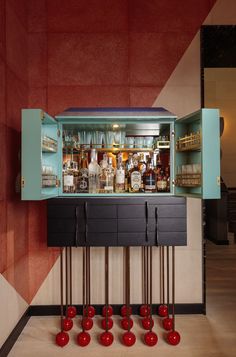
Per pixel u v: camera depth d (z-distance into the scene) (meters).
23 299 2.43
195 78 2.65
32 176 1.87
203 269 2.62
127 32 2.64
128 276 2.18
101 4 2.64
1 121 2.00
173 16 2.65
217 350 2.04
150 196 2.21
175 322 2.44
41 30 2.63
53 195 2.16
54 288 2.60
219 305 2.80
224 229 5.66
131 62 2.64
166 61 2.65
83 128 2.53
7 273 2.09
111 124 2.37
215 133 1.92
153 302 2.61
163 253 2.48
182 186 2.31
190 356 1.98
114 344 2.13
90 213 2.09
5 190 2.07
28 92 2.61
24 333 2.29
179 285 2.62
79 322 2.45
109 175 2.50
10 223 2.16
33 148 1.86
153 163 2.56
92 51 2.64
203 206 2.63
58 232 2.08
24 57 2.53
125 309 2.53
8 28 2.15
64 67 2.63
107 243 2.09
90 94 2.63
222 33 2.67
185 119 2.21
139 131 2.62
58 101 2.63
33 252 2.60
